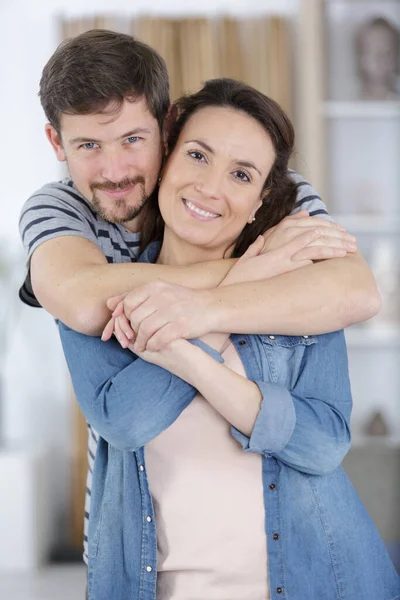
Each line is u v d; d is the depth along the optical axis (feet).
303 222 6.02
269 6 16.81
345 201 16.90
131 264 5.76
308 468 5.52
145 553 5.49
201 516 5.50
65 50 5.73
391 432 16.30
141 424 5.36
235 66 16.30
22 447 16.34
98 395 5.51
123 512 5.63
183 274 5.73
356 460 15.20
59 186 6.44
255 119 5.77
